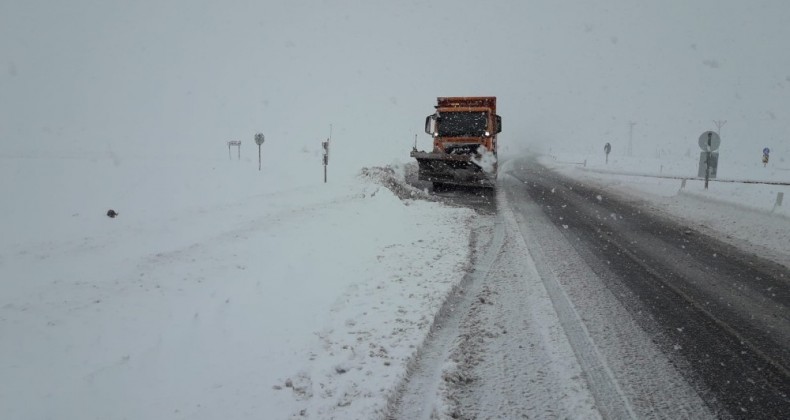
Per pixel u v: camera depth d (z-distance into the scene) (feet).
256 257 22.79
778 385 12.53
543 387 12.19
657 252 27.89
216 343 14.01
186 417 10.39
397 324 15.67
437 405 11.18
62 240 26.76
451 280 20.43
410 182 62.85
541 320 16.66
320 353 13.60
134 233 27.32
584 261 25.07
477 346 14.52
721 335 15.74
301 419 10.39
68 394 11.00
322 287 19.21
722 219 39.60
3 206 38.81
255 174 58.03
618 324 16.46
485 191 56.29
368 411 10.73
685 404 11.51
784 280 22.58
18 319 14.80
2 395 10.77
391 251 25.31
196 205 39.60
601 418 10.87
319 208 35.55
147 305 16.53
